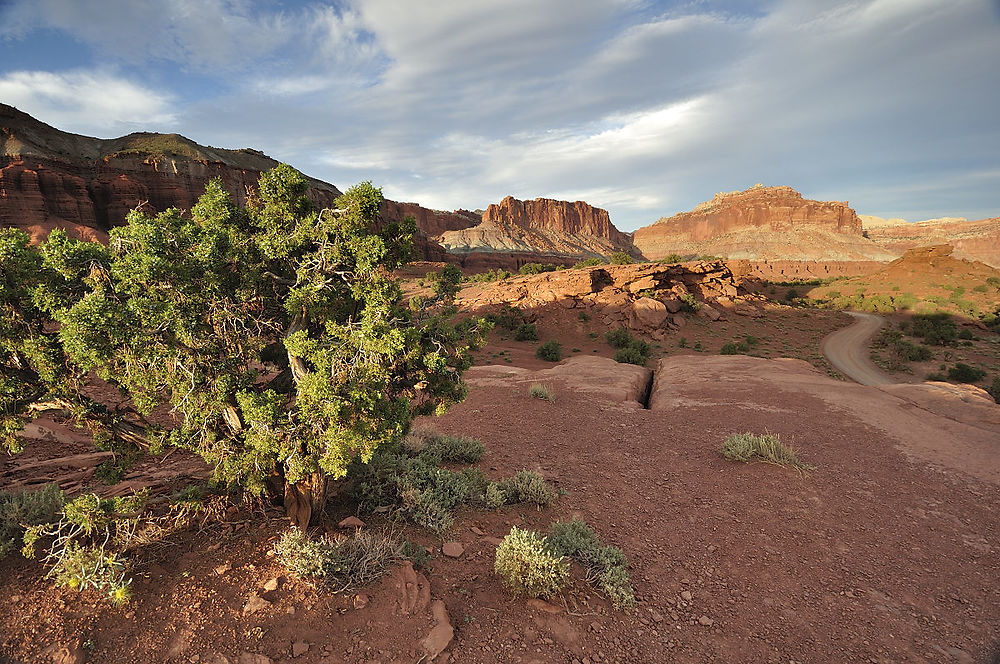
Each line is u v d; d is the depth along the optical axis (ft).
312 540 20.86
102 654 14.71
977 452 43.50
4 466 29.73
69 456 32.17
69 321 15.37
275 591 17.97
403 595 18.92
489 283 301.22
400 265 23.09
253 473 20.88
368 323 19.04
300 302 20.77
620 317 236.43
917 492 35.27
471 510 29.09
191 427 19.26
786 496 34.35
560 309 243.40
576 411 59.11
